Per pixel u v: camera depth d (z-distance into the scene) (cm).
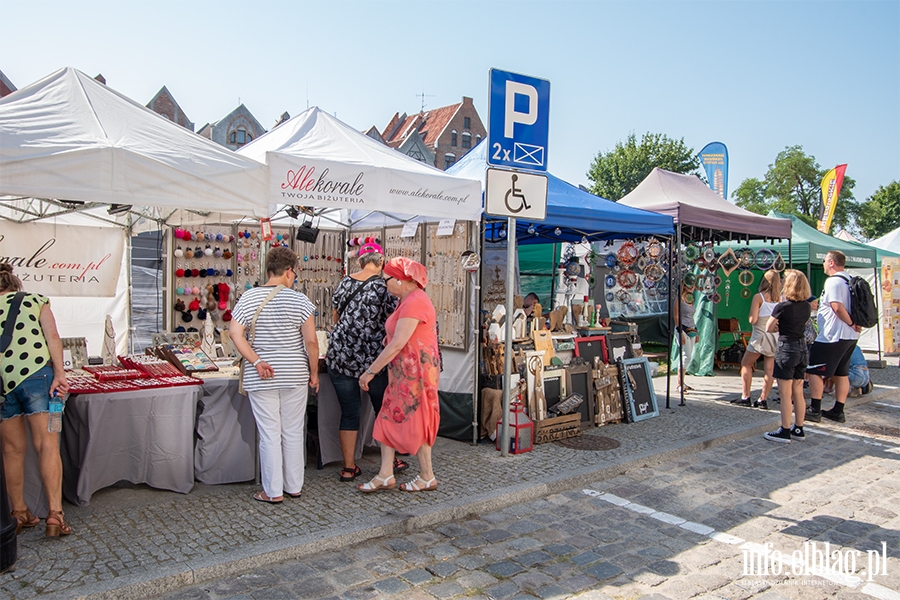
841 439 679
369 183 480
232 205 409
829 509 468
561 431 627
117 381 442
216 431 462
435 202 523
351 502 438
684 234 998
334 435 517
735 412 778
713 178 1342
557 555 379
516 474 511
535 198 551
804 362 664
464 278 614
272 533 379
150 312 859
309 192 448
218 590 322
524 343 649
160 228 758
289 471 439
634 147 4119
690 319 1030
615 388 713
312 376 445
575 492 496
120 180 364
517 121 543
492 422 600
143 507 418
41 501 394
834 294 720
